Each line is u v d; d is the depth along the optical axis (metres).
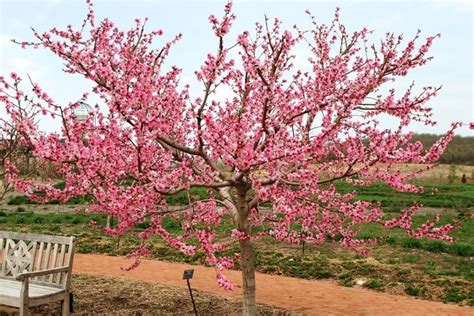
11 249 6.88
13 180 6.47
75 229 16.39
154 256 12.41
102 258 12.09
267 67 6.32
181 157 6.48
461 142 65.38
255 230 14.64
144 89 5.52
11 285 6.44
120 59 6.34
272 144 5.55
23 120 5.44
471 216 23.33
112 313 6.97
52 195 6.33
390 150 5.82
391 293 9.25
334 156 6.86
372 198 29.12
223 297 8.19
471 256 13.27
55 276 6.49
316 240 7.22
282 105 6.12
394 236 15.62
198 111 5.72
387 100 6.18
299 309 7.84
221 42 5.65
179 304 7.68
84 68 5.64
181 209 6.03
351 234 7.47
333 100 5.75
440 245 13.77
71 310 6.36
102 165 5.54
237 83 6.62
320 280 10.26
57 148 5.30
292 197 6.32
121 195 5.47
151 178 5.68
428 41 6.50
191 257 12.07
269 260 11.62
